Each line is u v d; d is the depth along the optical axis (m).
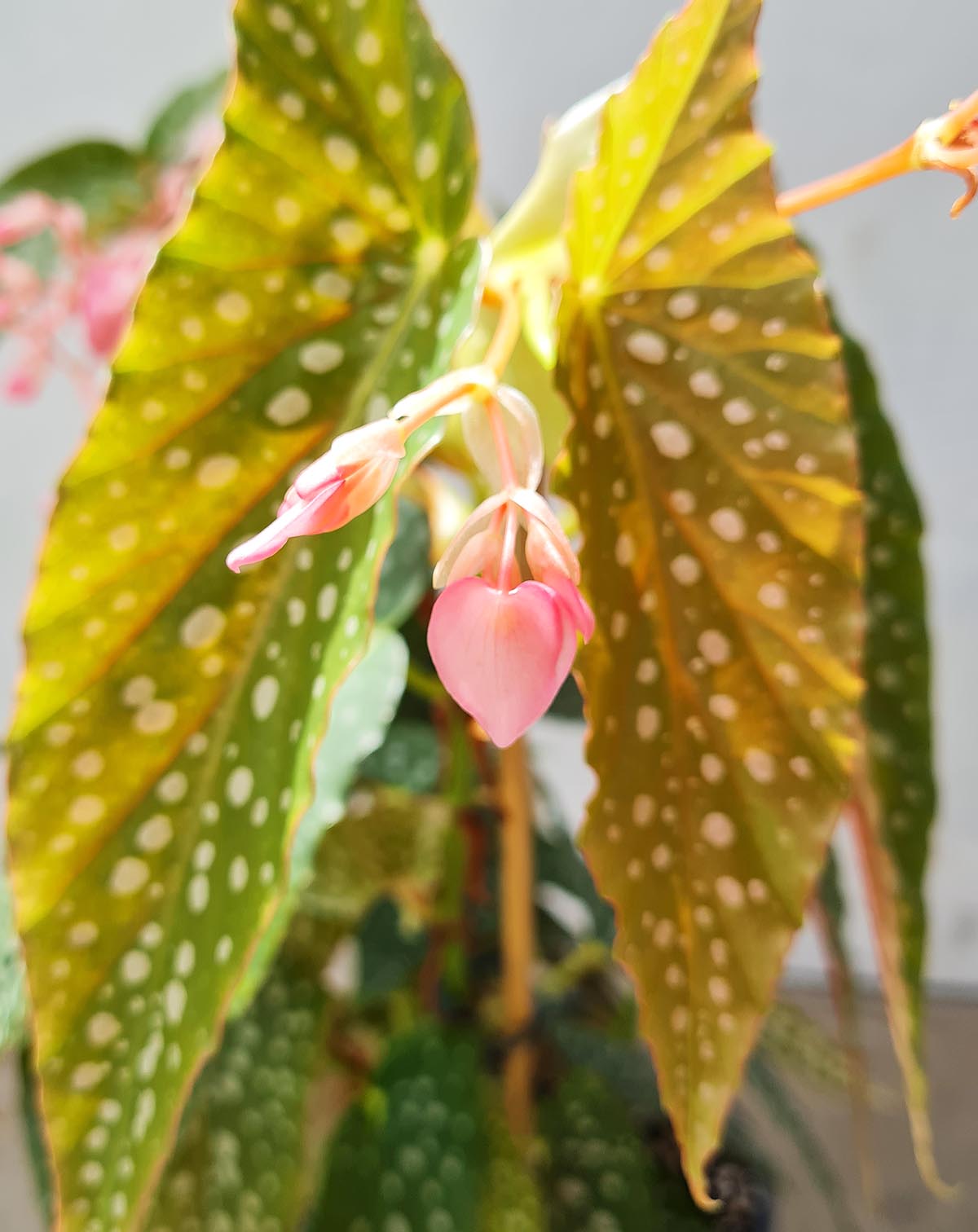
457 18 0.97
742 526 0.40
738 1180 0.62
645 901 0.40
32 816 0.38
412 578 0.52
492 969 0.71
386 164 0.38
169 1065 0.37
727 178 0.38
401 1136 0.54
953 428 0.94
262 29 0.37
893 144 0.89
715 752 0.40
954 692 0.99
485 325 0.42
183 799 0.38
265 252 0.38
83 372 0.77
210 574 0.38
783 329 0.39
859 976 1.00
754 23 0.37
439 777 0.67
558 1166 0.57
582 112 0.43
